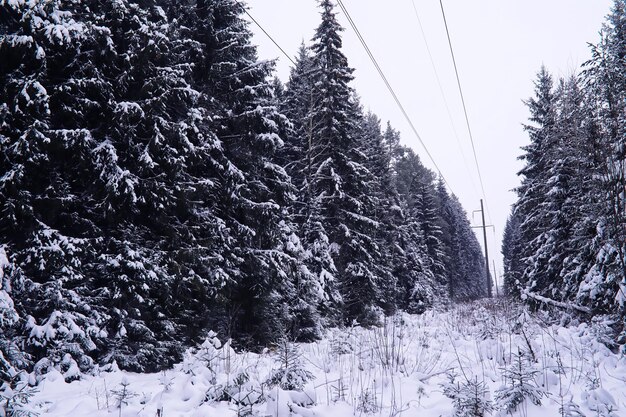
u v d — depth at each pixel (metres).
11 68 8.84
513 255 43.16
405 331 14.26
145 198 9.81
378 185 25.78
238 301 12.94
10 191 8.10
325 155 19.20
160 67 10.31
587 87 8.77
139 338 9.20
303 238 17.69
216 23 13.90
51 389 6.97
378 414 5.57
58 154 9.17
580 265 12.49
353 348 10.38
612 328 9.57
